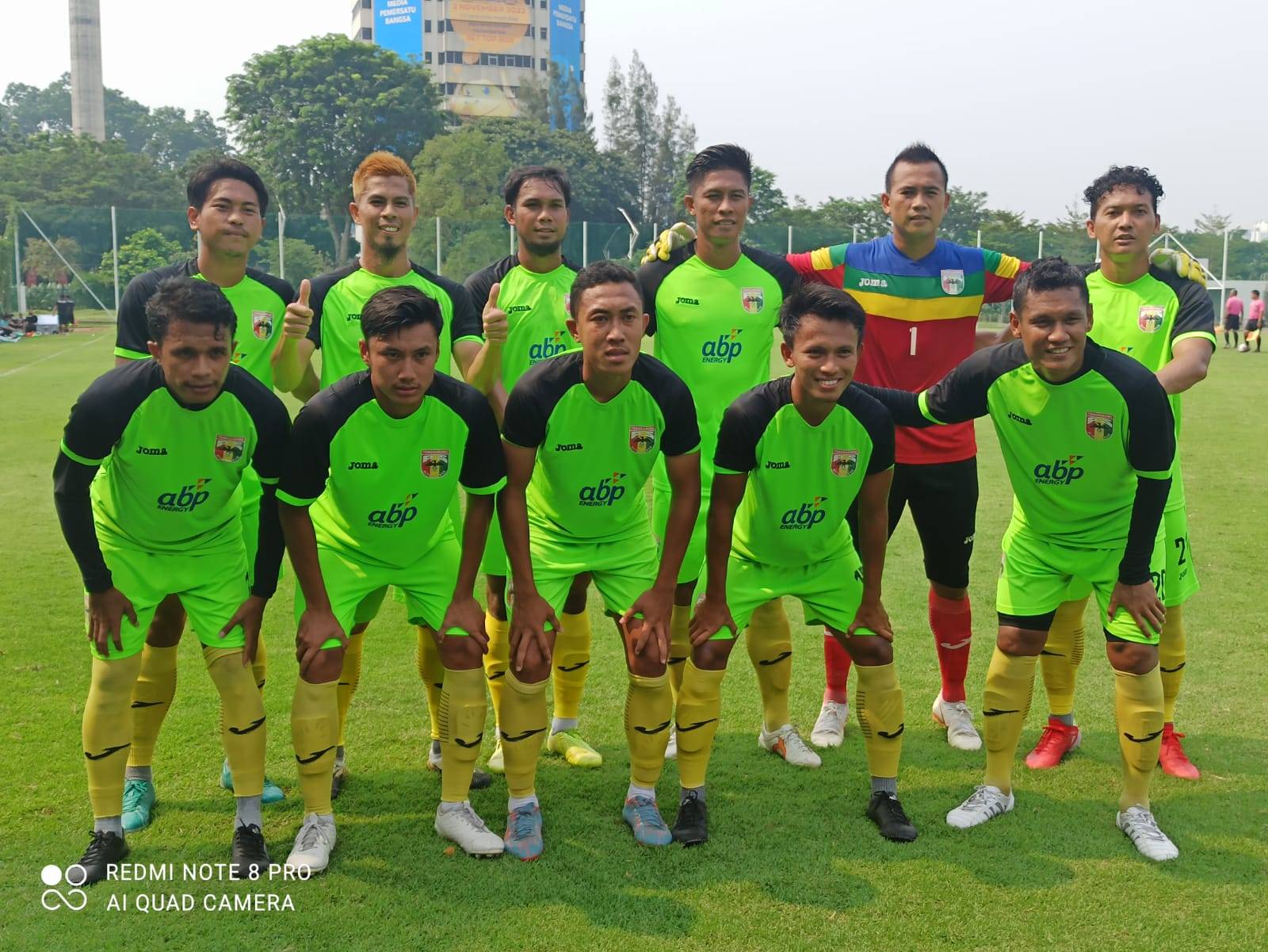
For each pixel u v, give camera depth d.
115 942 2.94
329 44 55.22
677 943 2.94
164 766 4.09
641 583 3.86
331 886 3.24
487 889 3.23
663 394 3.55
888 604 6.27
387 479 3.44
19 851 3.41
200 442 3.30
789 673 4.24
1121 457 3.55
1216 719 4.55
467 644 3.50
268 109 56.31
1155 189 4.14
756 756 4.29
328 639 3.41
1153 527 3.50
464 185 52.00
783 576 3.80
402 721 4.59
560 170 4.66
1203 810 3.76
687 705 3.57
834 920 3.05
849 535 3.89
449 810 3.55
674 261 4.62
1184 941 2.95
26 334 29.05
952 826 3.65
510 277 4.73
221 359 3.15
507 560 4.20
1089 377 3.48
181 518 3.39
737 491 3.58
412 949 2.91
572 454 3.61
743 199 4.38
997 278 4.73
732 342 4.55
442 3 83.56
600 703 4.85
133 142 100.12
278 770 4.11
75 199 57.44
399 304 3.20
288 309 3.90
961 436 4.47
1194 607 6.03
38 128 107.00
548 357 4.68
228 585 3.53
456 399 3.44
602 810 3.80
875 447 3.55
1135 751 3.54
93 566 3.26
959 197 52.31
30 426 12.68
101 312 34.84
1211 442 12.13
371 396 3.38
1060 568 3.71
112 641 3.29
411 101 56.09
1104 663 5.32
